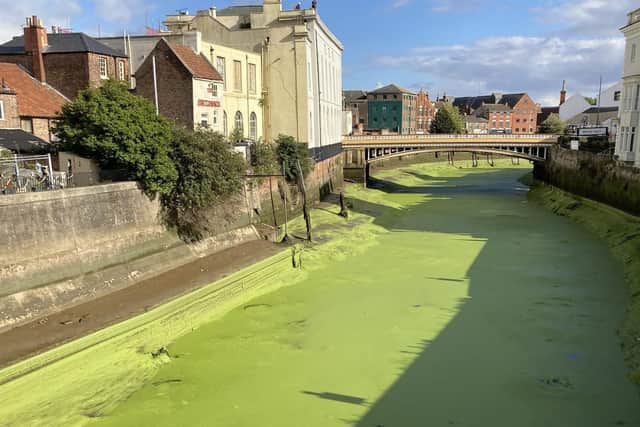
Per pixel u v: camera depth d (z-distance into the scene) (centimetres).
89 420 1379
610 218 3628
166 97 3123
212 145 2569
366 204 4662
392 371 1650
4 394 1338
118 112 2294
